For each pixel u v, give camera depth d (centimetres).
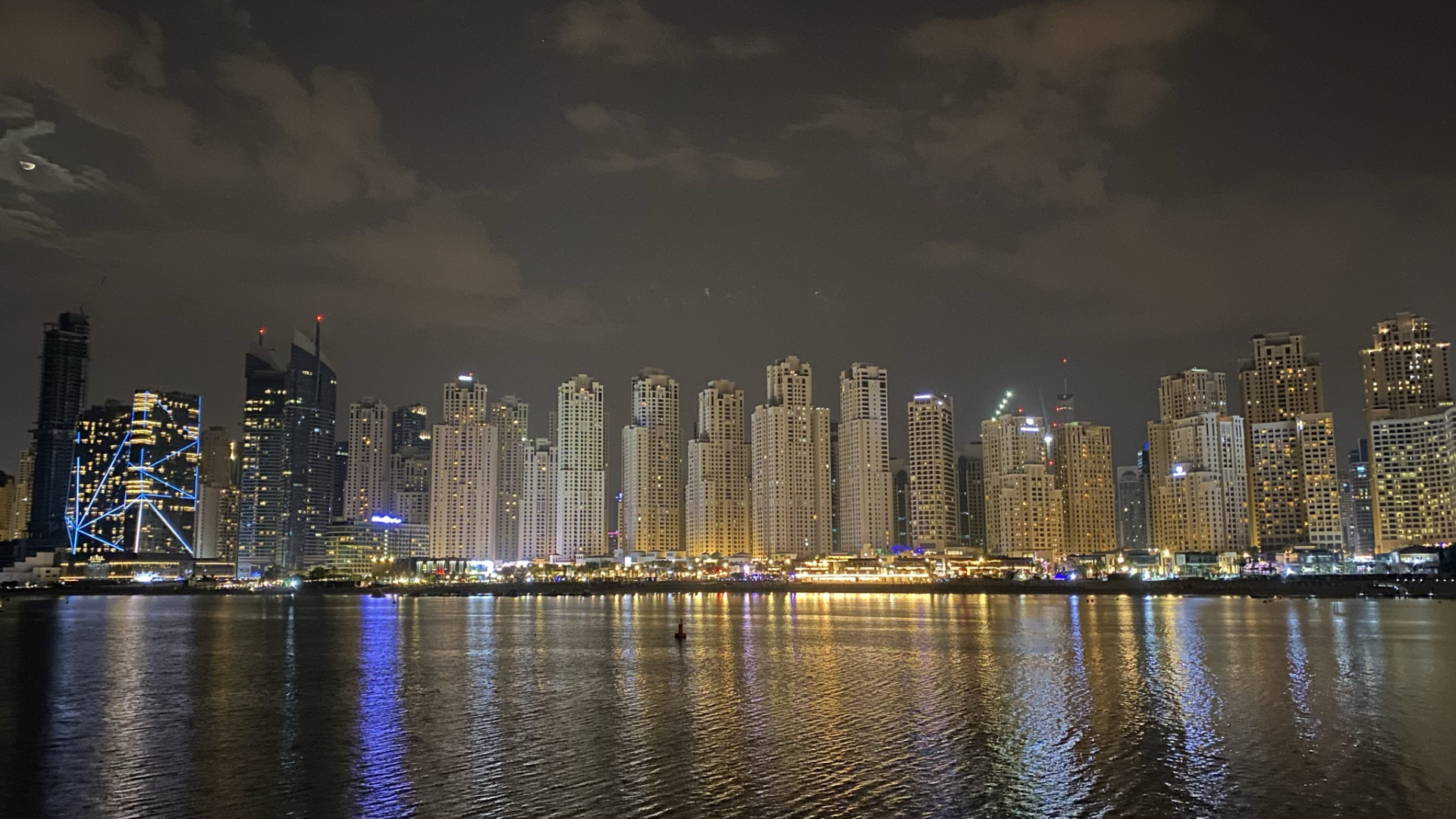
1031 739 8462
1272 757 7656
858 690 11550
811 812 6375
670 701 10838
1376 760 7531
